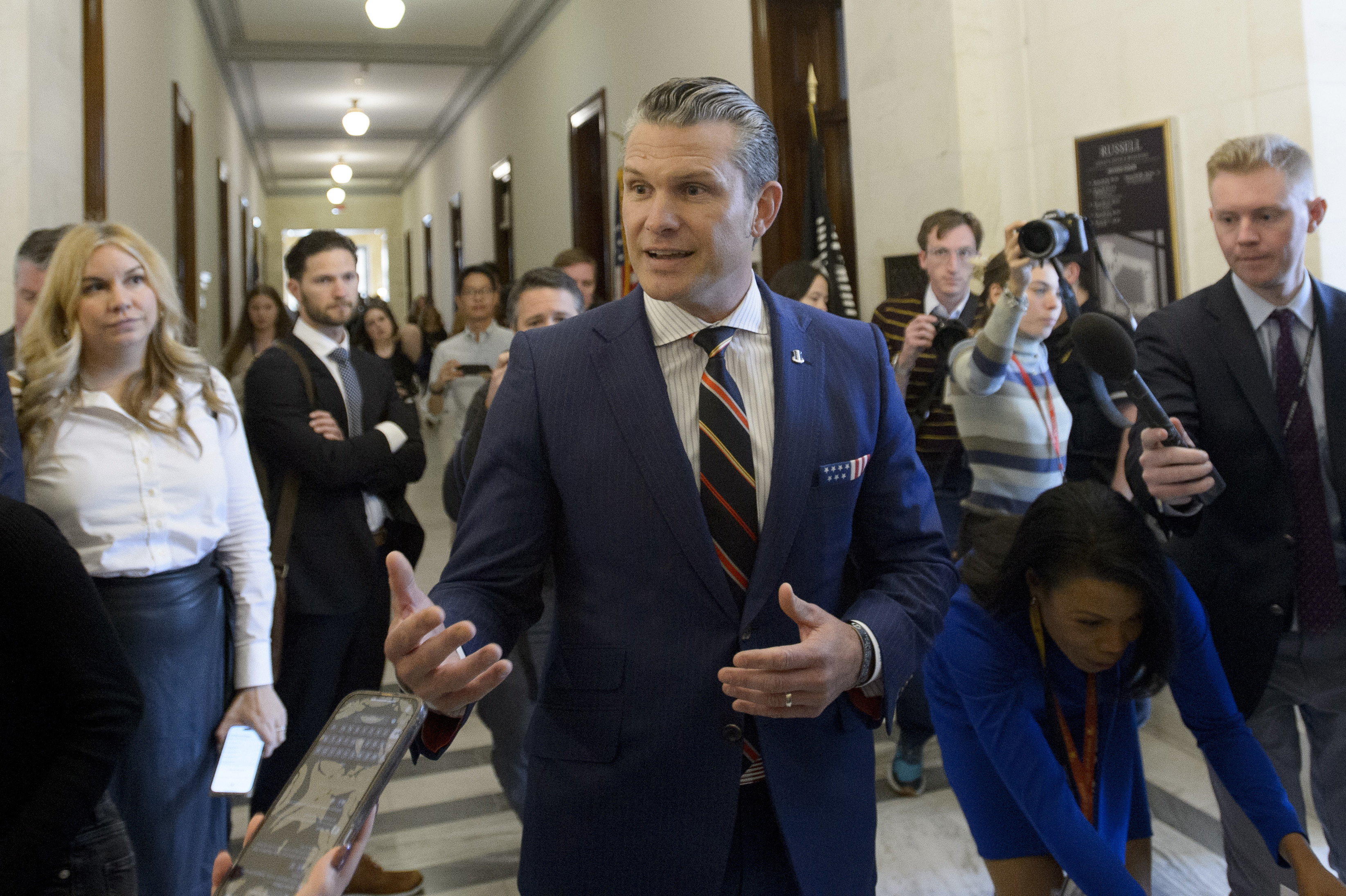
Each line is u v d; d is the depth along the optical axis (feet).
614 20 28.48
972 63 14.51
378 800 3.67
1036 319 9.15
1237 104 11.45
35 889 4.75
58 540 4.72
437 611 3.73
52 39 14.69
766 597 4.62
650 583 4.66
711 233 4.46
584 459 4.75
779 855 4.87
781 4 19.34
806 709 4.14
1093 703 6.37
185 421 7.06
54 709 4.69
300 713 9.46
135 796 6.62
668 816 4.62
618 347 4.88
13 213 13.43
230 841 10.14
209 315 33.32
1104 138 12.91
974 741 6.57
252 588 7.63
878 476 5.10
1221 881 8.75
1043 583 5.95
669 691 4.61
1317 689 6.89
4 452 5.46
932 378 11.00
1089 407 9.65
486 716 9.52
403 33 39.86
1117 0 12.76
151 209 22.62
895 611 4.67
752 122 4.52
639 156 4.50
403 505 10.50
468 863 9.74
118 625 6.64
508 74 41.98
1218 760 6.29
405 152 64.95
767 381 4.90
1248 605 6.79
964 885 8.93
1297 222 6.52
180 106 27.53
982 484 9.77
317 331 9.95
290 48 40.22
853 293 18.53
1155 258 12.37
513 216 42.09
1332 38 10.87
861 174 16.56
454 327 26.94
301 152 63.98
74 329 6.77
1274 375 6.80
